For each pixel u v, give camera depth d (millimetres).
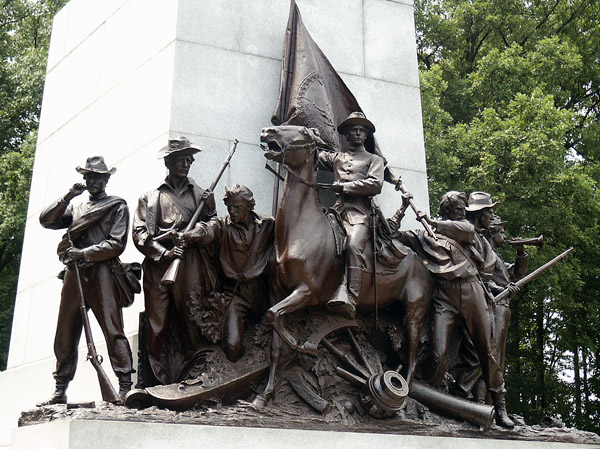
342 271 8023
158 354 7629
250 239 7914
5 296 19828
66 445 5957
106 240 7594
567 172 18406
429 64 25609
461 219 9133
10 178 19078
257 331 7738
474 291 8609
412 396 8188
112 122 10117
